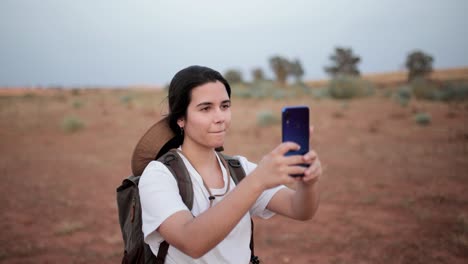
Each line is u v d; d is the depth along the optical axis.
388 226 5.32
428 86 28.70
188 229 1.08
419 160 9.32
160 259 1.30
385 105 22.86
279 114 18.81
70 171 9.38
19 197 7.17
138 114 21.86
